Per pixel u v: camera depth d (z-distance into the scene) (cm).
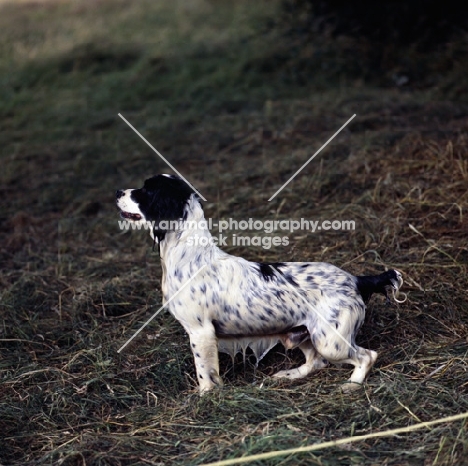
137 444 383
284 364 428
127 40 891
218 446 376
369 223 505
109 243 541
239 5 939
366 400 394
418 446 371
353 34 799
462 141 568
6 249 544
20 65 850
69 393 416
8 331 461
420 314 442
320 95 711
